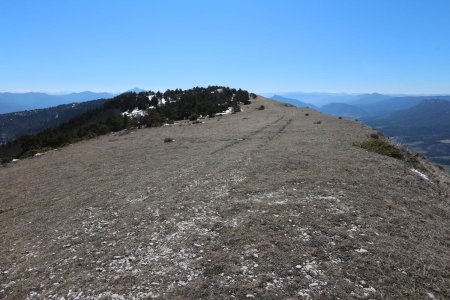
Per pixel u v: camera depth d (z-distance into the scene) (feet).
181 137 152.66
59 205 65.62
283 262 35.37
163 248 40.83
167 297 31.24
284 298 29.94
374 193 57.52
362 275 33.06
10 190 87.61
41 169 113.50
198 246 40.14
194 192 61.31
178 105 305.94
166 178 75.77
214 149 109.40
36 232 52.26
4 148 405.39
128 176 83.87
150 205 57.00
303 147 98.78
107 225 50.90
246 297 30.37
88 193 71.82
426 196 61.77
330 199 53.06
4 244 48.96
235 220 46.44
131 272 36.19
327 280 32.19
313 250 37.47
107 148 142.92
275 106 306.96
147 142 148.15
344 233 41.34
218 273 34.27
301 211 48.08
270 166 75.20
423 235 43.55
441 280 33.17
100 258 40.27
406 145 133.80
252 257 36.50
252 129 155.02
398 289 31.30
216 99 351.87
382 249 37.96
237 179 66.80
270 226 43.45
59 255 42.34
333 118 196.85
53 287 35.09
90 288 34.04
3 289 36.17
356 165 75.72
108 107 482.69
